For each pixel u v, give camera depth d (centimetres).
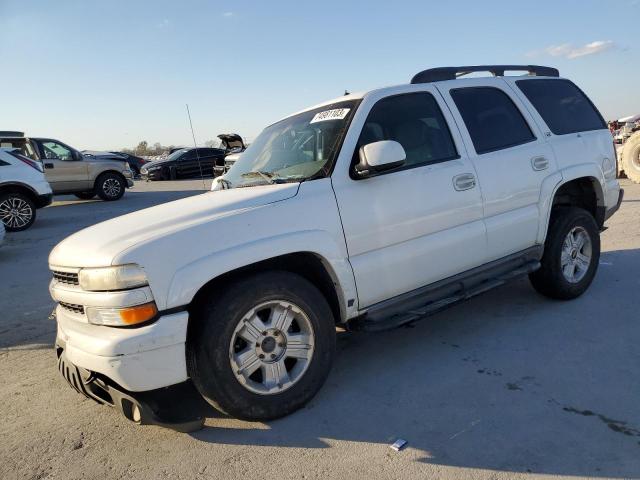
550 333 425
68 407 366
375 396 345
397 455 280
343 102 398
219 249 300
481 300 516
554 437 285
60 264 316
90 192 1714
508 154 436
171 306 285
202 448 301
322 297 336
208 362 297
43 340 503
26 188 1188
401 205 368
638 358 371
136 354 278
